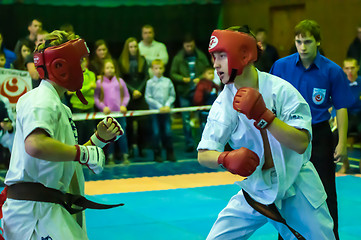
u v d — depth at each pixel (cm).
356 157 941
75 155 253
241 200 317
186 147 1019
